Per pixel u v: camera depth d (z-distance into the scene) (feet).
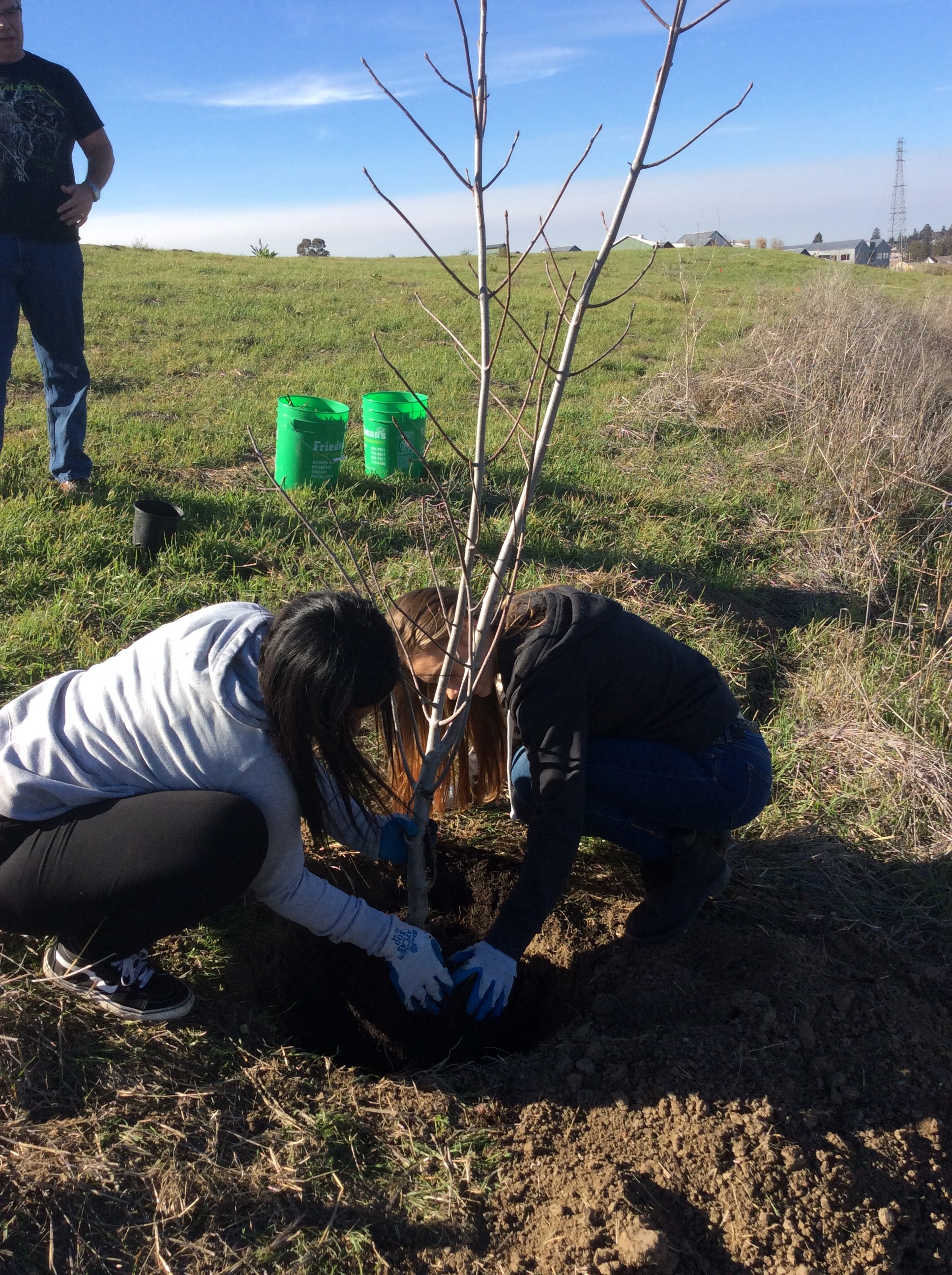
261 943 8.56
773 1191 6.62
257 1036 7.64
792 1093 7.35
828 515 19.35
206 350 32.19
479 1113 7.18
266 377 28.53
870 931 9.32
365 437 19.27
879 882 9.98
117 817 6.47
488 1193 6.58
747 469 21.65
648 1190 6.61
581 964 8.82
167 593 13.42
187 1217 6.03
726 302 49.16
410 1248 6.18
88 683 6.91
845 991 8.25
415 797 7.85
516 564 6.99
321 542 7.97
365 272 59.82
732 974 8.48
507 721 8.07
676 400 26.09
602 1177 6.63
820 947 8.96
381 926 7.36
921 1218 6.69
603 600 7.82
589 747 8.19
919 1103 7.39
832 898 9.65
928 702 12.61
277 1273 5.87
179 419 22.76
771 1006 8.04
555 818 7.48
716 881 8.66
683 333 34.81
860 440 20.74
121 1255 5.82
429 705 7.70
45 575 13.41
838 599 16.53
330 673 6.00
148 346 32.12
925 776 11.23
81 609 12.81
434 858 9.11
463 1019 8.77
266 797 6.56
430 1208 6.40
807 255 78.18
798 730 12.30
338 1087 7.26
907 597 16.80
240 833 6.39
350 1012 8.98
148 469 18.44
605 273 60.29
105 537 14.56
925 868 10.19
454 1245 6.21
